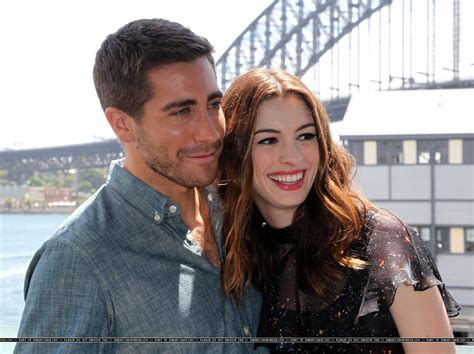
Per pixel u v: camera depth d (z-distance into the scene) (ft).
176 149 2.59
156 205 2.64
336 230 2.78
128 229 2.60
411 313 2.62
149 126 2.58
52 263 2.46
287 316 2.85
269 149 2.87
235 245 2.84
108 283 2.47
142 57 2.54
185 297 2.59
